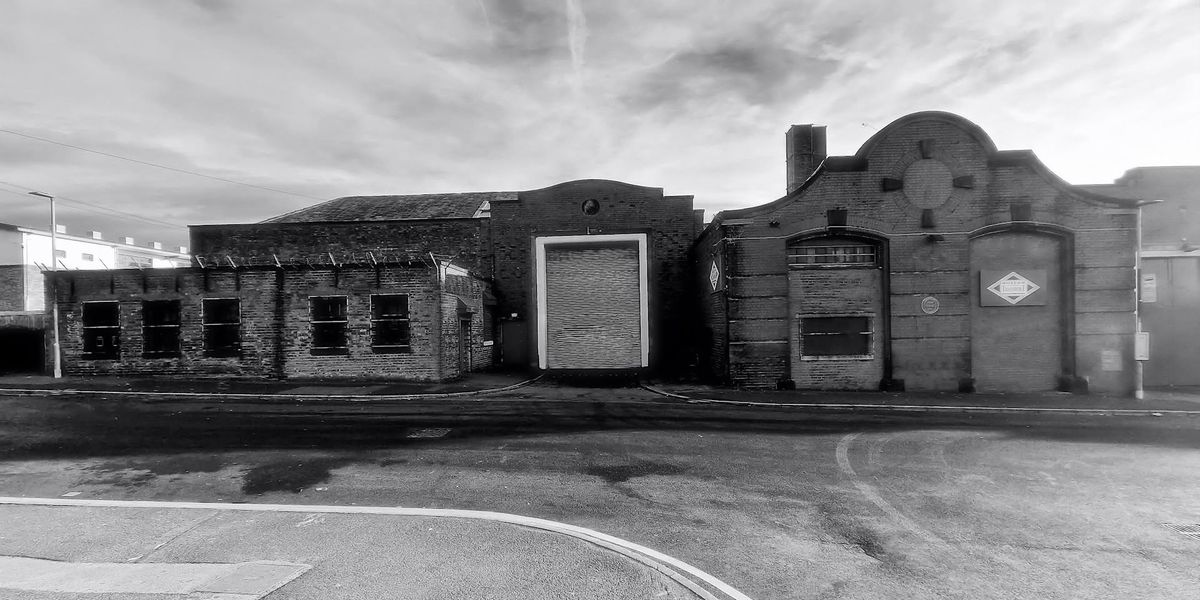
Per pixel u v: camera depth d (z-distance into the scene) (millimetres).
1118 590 4961
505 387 16500
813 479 8023
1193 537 6113
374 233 24922
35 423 11188
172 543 5695
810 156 21391
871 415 12617
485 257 24500
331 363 17047
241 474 8125
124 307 17500
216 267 17312
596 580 4918
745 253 16562
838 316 16484
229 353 17266
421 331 17047
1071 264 16141
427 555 5402
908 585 4996
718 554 5578
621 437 10297
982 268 16359
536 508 6812
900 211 16297
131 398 14023
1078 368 16000
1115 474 8336
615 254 21078
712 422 11648
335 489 7500
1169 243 18797
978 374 16219
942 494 7434
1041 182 16203
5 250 42469
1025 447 9797
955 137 16250
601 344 20812
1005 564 5441
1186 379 17312
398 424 11203
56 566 5176
